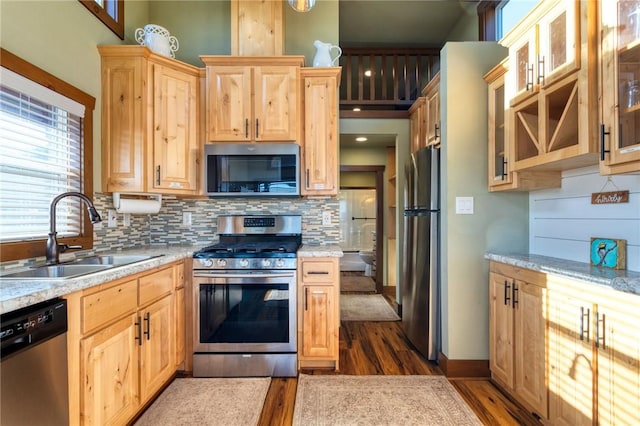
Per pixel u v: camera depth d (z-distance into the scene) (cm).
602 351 141
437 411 199
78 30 214
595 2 154
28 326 116
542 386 178
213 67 262
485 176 246
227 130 262
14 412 111
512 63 208
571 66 161
